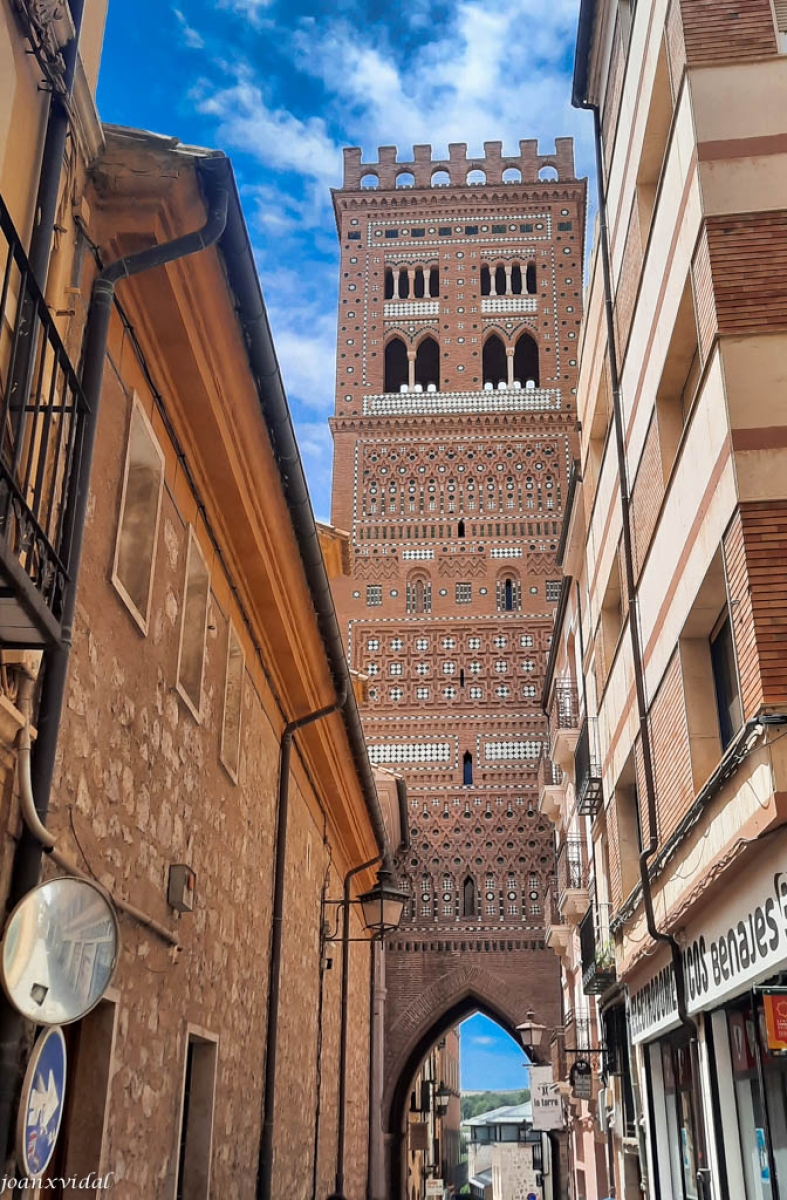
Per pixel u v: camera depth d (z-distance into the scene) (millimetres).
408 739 38000
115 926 5652
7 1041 4953
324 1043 17766
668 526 12039
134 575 7684
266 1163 11703
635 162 13695
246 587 11133
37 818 5285
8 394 4438
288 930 14086
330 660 14031
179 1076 8359
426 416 41625
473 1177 79438
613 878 16938
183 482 8797
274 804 13195
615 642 17297
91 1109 6520
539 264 44188
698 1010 11422
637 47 13445
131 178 6625
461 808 37094
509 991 34812
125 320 7309
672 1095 13508
